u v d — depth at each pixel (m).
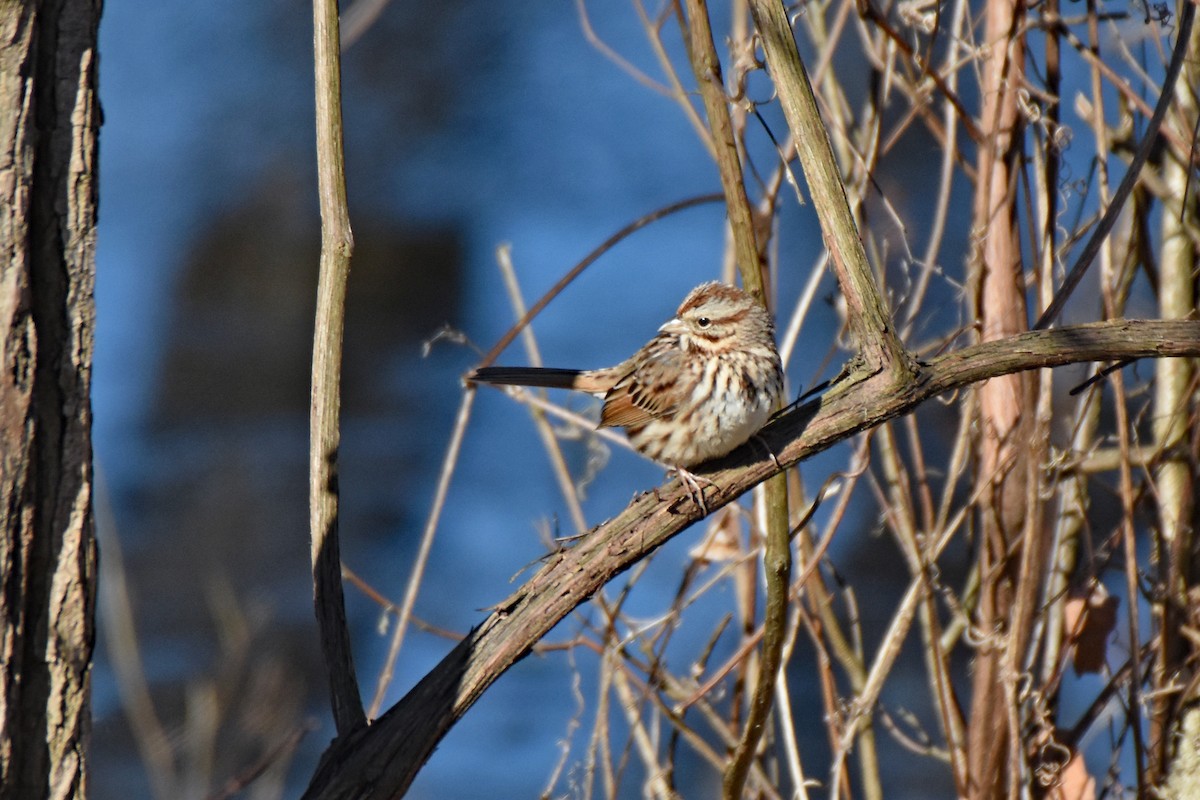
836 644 9.59
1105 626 9.29
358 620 18.70
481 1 29.66
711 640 9.66
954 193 16.41
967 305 10.68
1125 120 9.77
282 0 29.42
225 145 27.02
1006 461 8.96
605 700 9.06
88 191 5.76
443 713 6.46
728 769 8.18
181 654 17.48
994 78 8.98
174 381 23.36
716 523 9.62
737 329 8.67
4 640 5.47
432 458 21.70
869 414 7.21
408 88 28.22
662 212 9.67
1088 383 7.84
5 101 5.60
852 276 7.10
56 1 5.73
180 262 24.83
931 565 9.20
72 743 5.60
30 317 5.61
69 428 5.68
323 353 6.76
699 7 7.56
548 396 10.20
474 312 24.62
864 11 8.85
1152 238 10.04
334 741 6.51
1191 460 9.11
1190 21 8.00
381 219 25.98
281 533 20.28
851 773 14.66
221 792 10.42
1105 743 11.75
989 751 8.96
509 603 6.69
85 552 5.69
